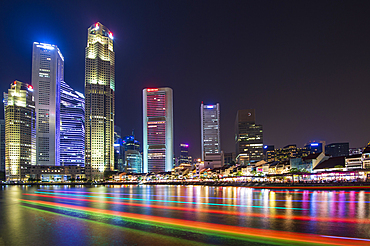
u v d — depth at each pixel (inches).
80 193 4532.5
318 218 1553.9
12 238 1202.0
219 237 1136.8
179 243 1060.5
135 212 1894.7
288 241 1060.5
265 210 1902.1
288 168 5885.8
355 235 1149.1
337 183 3914.9
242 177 6668.3
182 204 2361.0
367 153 4288.9
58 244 1096.8
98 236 1197.1
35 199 3272.6
